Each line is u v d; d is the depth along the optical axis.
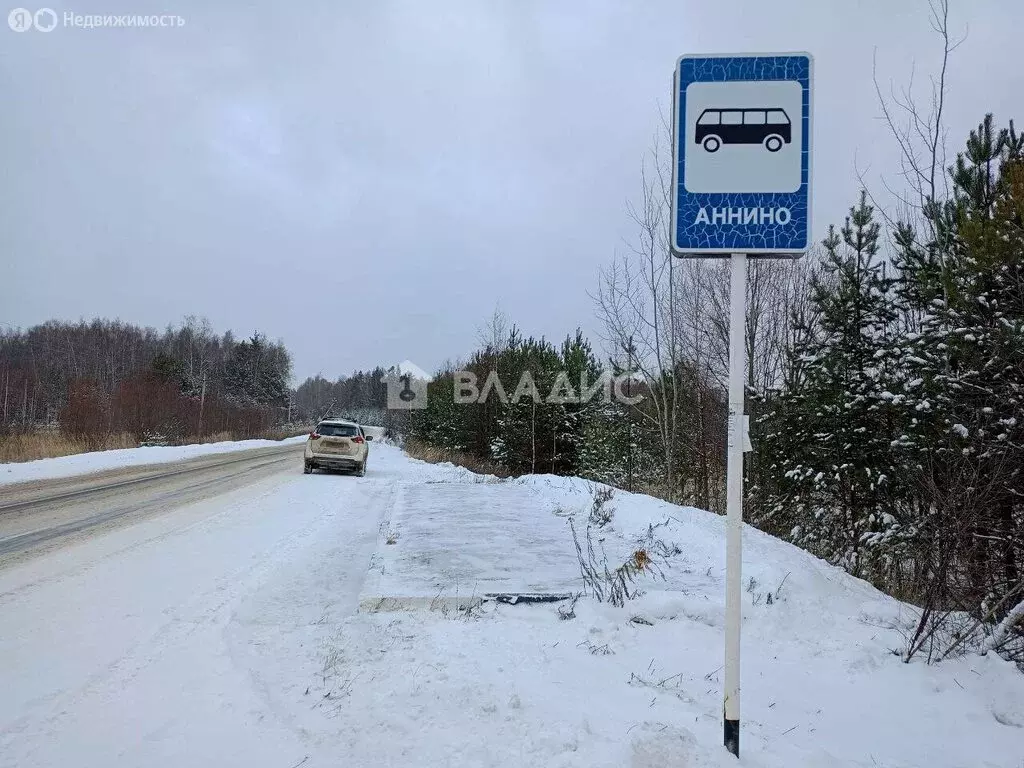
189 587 6.55
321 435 20.77
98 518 10.46
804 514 11.98
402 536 8.62
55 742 3.37
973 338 7.38
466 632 4.93
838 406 10.74
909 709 3.81
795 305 16.31
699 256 3.26
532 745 3.11
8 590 6.18
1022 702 3.90
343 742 3.28
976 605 5.27
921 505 6.79
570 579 6.27
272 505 12.98
